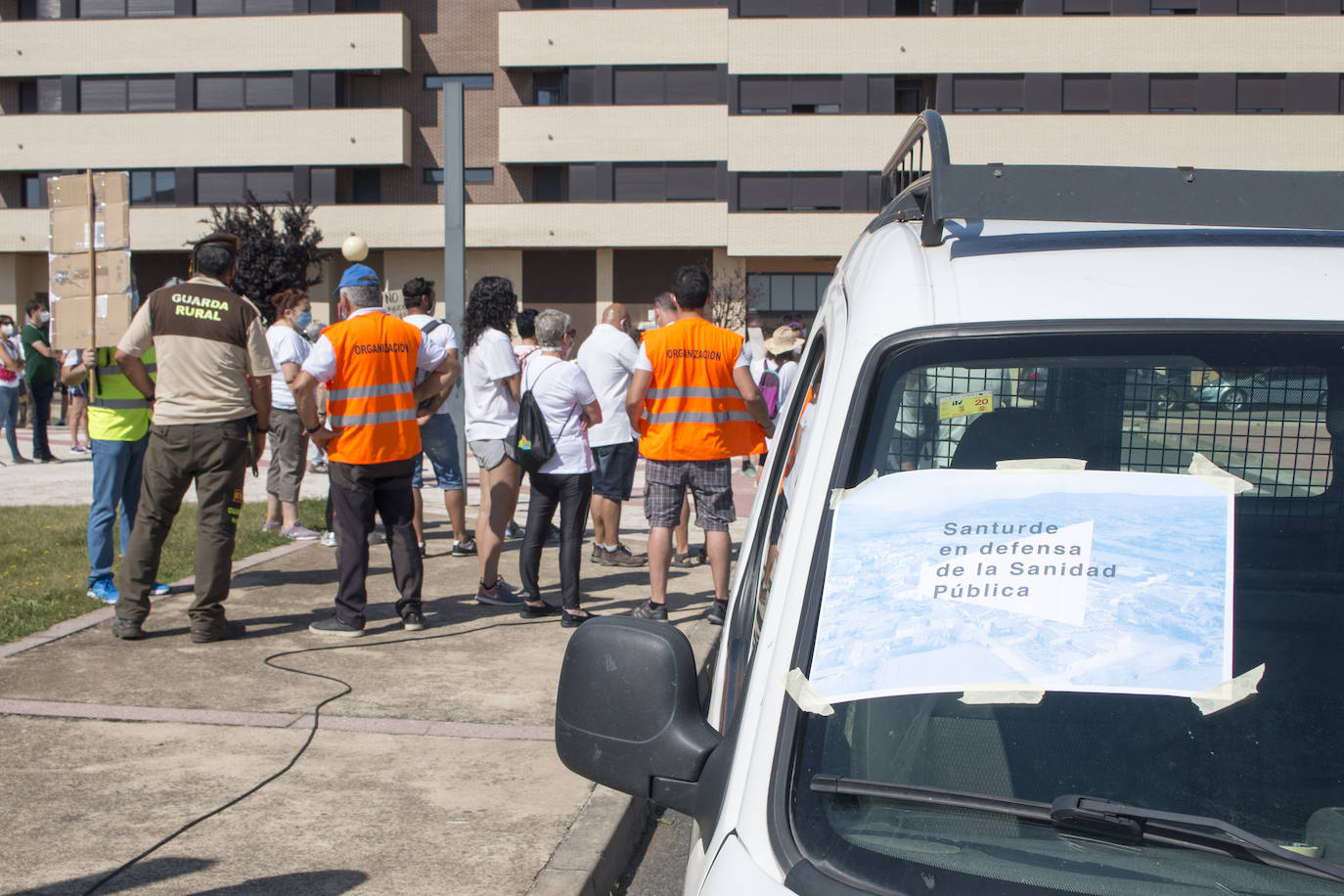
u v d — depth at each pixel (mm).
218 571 6301
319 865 3752
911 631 1555
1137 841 1437
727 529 6910
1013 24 40375
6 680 5613
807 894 1393
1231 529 1569
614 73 42312
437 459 9141
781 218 41156
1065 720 1552
